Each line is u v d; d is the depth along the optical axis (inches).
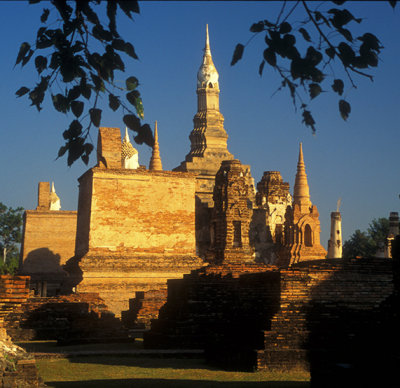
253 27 207.2
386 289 595.5
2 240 3075.8
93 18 229.8
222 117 2027.6
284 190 1879.9
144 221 1342.3
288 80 213.5
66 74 240.7
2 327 524.7
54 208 2145.7
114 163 1353.3
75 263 1316.4
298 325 571.2
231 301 755.4
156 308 1051.3
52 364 633.0
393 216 1624.0
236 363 587.5
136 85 247.8
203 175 1902.1
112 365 622.8
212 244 1411.2
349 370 391.5
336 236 1786.4
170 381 509.0
